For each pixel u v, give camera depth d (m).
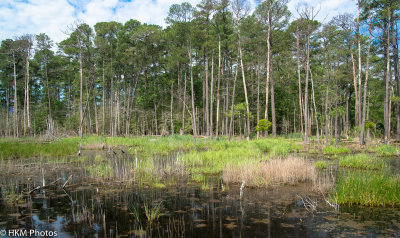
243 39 22.59
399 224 4.59
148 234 4.24
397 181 6.50
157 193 6.64
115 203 5.84
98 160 11.73
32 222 4.74
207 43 24.33
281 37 26.33
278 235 4.18
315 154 14.84
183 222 4.75
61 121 37.31
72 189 7.02
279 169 8.00
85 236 4.15
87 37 22.88
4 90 41.16
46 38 27.84
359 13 19.03
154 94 33.12
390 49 21.03
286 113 39.22
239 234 4.23
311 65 30.52
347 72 25.19
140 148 16.91
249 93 36.25
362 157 11.22
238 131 38.34
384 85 25.78
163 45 30.16
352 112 38.69
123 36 30.31
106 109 34.94
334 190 6.70
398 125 20.97
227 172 8.21
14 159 11.94
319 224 4.62
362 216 5.00
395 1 17.75
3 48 27.84
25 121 30.70
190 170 9.57
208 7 22.47
